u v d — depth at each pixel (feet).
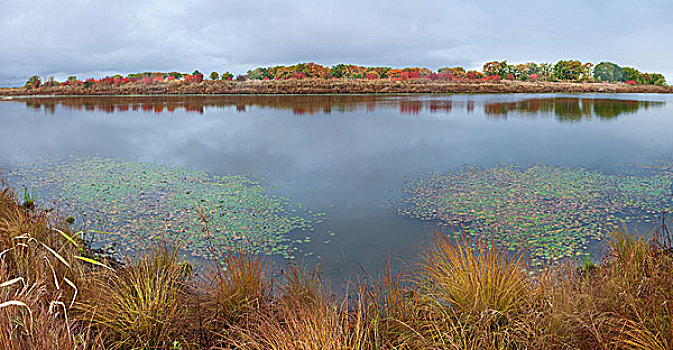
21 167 22.45
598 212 14.35
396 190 17.65
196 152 26.99
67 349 5.50
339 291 8.72
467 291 6.79
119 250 11.46
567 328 6.04
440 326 6.48
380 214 14.53
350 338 5.88
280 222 13.78
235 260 8.16
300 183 19.06
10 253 8.64
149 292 7.13
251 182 19.24
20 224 9.95
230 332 6.92
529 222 13.47
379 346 6.21
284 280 9.39
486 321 6.19
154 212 14.79
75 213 14.64
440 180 19.35
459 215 14.32
